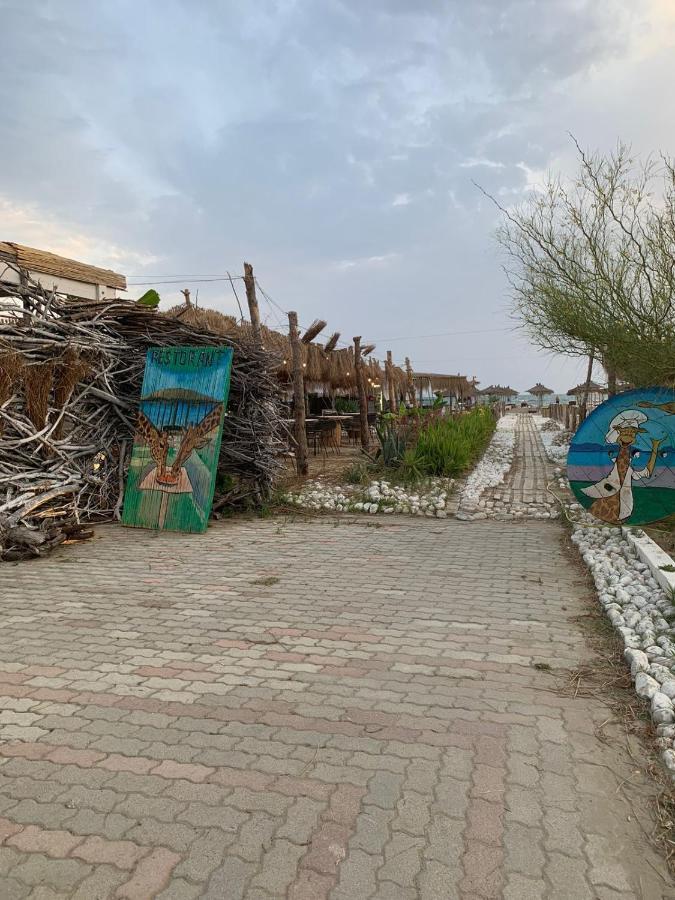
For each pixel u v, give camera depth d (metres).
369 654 4.11
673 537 7.11
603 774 2.76
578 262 6.96
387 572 6.18
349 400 22.22
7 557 6.68
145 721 3.25
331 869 2.20
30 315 7.91
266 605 5.16
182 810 2.52
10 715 3.32
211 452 8.35
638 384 7.75
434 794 2.61
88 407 8.78
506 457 17.38
